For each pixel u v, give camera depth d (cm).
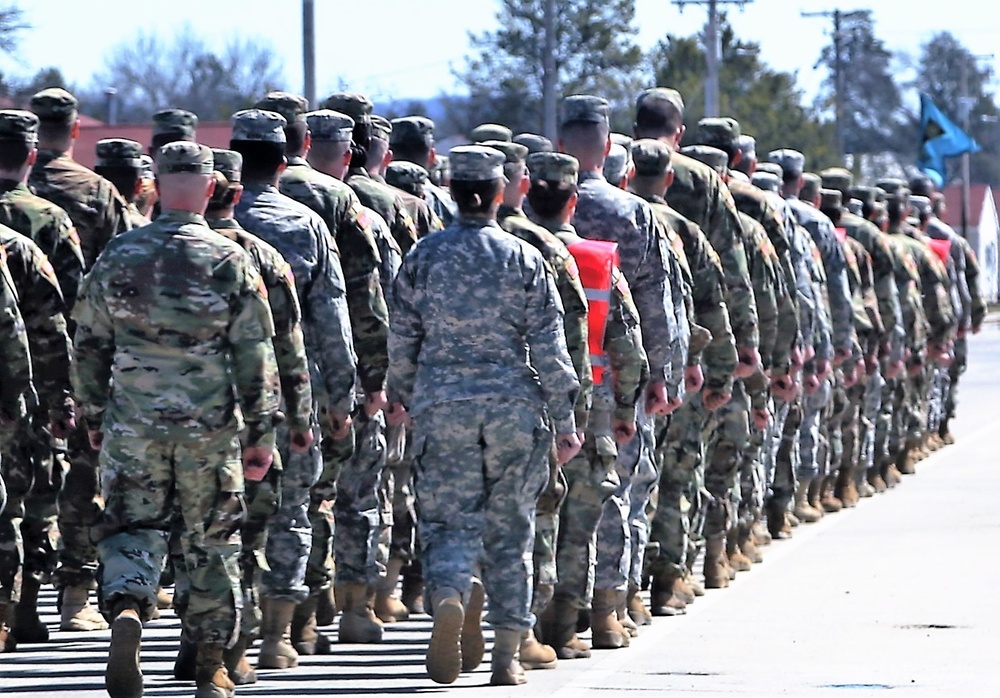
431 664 1353
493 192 1399
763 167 2519
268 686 1405
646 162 1750
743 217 2027
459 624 1345
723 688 1404
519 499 1391
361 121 1744
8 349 1448
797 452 2445
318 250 1484
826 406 2594
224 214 1373
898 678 1445
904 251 3114
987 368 6109
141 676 1262
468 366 1384
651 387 1623
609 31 12694
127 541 1272
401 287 1402
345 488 1631
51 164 1719
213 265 1287
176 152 1293
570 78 12731
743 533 2153
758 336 1936
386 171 1872
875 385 2877
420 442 1383
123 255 1289
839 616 1770
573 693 1383
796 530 2511
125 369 1283
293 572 1477
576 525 1534
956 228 16812
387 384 1420
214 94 16588
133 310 1282
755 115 12825
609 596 1593
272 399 1300
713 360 1784
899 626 1703
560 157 1508
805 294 2325
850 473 2766
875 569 2088
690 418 1789
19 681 1434
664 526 1797
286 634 1502
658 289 1612
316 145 1620
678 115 1853
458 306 1384
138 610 1259
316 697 1360
